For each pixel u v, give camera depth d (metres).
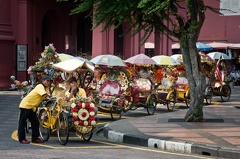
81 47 45.53
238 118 20.17
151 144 14.84
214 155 13.35
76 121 14.92
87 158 12.55
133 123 18.59
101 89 21.66
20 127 14.92
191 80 19.12
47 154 13.08
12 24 38.53
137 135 15.61
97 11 19.00
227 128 17.19
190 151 13.87
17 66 36.75
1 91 35.72
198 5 18.27
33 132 15.04
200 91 19.00
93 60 22.30
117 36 42.25
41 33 40.81
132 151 13.91
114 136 16.14
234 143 14.11
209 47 42.72
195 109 19.05
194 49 18.94
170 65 26.44
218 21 50.09
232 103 28.30
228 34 49.84
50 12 42.59
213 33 50.31
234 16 49.50
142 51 42.19
